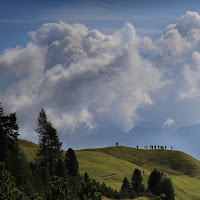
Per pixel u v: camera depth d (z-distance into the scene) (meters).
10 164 66.50
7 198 35.19
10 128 88.25
